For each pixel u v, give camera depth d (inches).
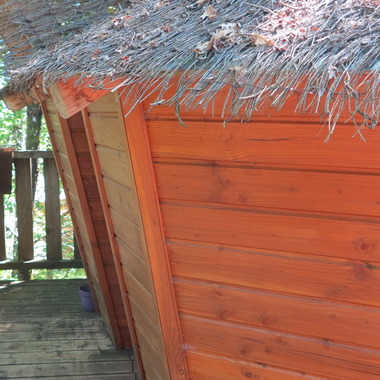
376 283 70.7
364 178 67.4
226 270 81.0
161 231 83.9
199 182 78.5
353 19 65.9
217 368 87.7
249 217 76.3
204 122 75.0
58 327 153.2
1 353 139.0
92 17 112.0
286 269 76.2
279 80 59.2
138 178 82.1
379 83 54.2
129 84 71.9
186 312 87.4
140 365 117.0
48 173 181.6
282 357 80.8
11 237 308.7
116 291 137.4
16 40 112.1
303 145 69.2
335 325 75.1
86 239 142.3
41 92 89.4
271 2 79.7
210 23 78.4
